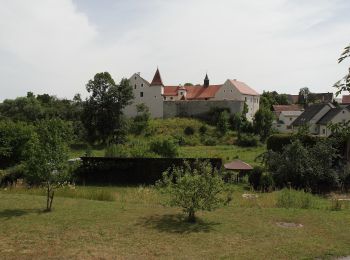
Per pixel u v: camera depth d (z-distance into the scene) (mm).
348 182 23297
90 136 62656
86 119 62688
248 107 79750
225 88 80000
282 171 23016
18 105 79875
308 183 22547
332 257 9188
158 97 76562
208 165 14188
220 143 60188
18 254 8938
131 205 15031
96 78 62156
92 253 9094
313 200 17250
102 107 62469
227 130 65938
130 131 65000
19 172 22562
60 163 13945
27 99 80875
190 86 87625
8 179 22266
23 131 29969
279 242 10305
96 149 56469
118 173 28812
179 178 12922
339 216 13625
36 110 74438
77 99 65312
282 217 13320
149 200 16500
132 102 71062
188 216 13148
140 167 28781
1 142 29594
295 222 12688
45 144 13898
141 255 9055
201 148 53781
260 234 11109
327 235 11125
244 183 26156
